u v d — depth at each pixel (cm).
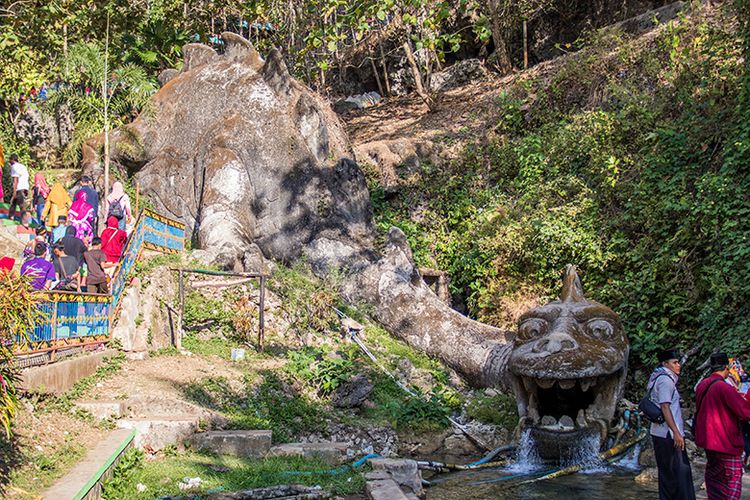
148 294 1214
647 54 1809
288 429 1041
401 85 2783
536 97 2000
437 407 1166
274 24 2420
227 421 975
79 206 1317
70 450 741
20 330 647
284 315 1376
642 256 1411
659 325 1302
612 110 1792
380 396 1201
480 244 1630
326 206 1605
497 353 1304
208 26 2447
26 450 697
